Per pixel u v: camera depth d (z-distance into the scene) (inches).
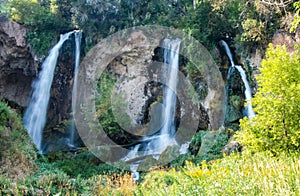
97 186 292.7
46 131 714.8
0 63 701.3
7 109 461.4
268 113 272.8
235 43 626.5
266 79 274.8
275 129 269.9
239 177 192.5
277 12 538.0
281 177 171.6
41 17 723.4
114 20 729.6
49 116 725.9
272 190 159.6
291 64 269.7
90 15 730.2
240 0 597.3
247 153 286.7
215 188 177.2
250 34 556.4
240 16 592.7
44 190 253.8
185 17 667.4
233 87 600.4
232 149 436.1
